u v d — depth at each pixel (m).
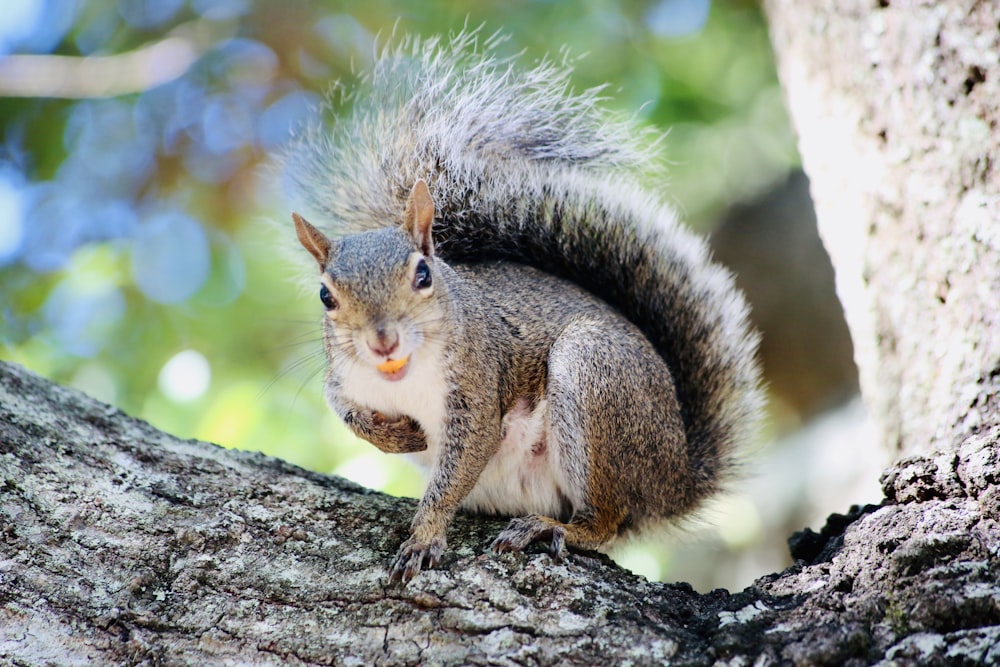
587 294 8.96
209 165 15.09
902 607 5.66
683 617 6.08
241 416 12.35
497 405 7.95
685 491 8.55
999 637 5.29
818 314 16.31
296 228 8.21
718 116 15.77
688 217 16.75
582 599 6.12
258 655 5.91
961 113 7.06
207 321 14.76
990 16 6.93
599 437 7.87
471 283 8.64
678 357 9.38
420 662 5.82
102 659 5.87
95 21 15.60
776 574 6.43
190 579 6.28
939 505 6.24
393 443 8.09
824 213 8.34
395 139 9.62
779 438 15.75
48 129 15.41
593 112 9.84
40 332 14.28
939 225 7.15
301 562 6.45
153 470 7.04
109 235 15.11
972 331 6.81
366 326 7.54
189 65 14.73
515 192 9.48
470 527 7.29
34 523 6.44
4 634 5.89
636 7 15.42
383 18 14.46
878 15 7.73
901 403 7.28
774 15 9.23
